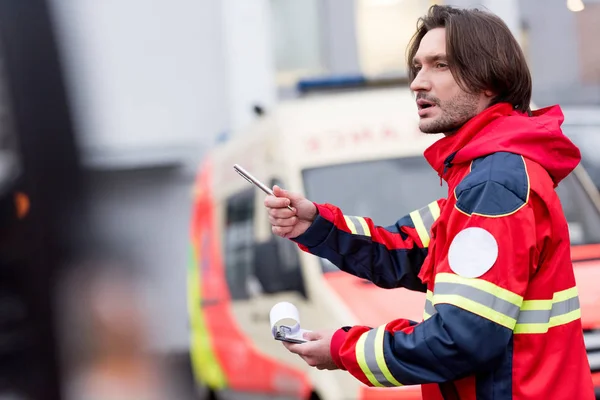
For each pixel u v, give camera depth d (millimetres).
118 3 15320
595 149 9961
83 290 12328
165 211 14117
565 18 19094
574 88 19094
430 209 4633
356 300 7418
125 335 12523
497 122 3928
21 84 12031
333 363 3990
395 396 6715
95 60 14117
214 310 10102
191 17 16906
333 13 19156
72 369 12086
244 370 9164
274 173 8789
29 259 11969
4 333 11852
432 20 4168
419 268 4578
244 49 17719
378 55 19344
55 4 12648
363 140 8664
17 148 12023
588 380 3934
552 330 3832
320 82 10055
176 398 12469
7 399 11875
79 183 12656
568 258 3896
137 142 14938
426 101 4102
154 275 13391
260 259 8203
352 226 4523
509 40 4051
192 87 16750
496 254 3660
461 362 3652
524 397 3750
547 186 3811
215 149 11672
